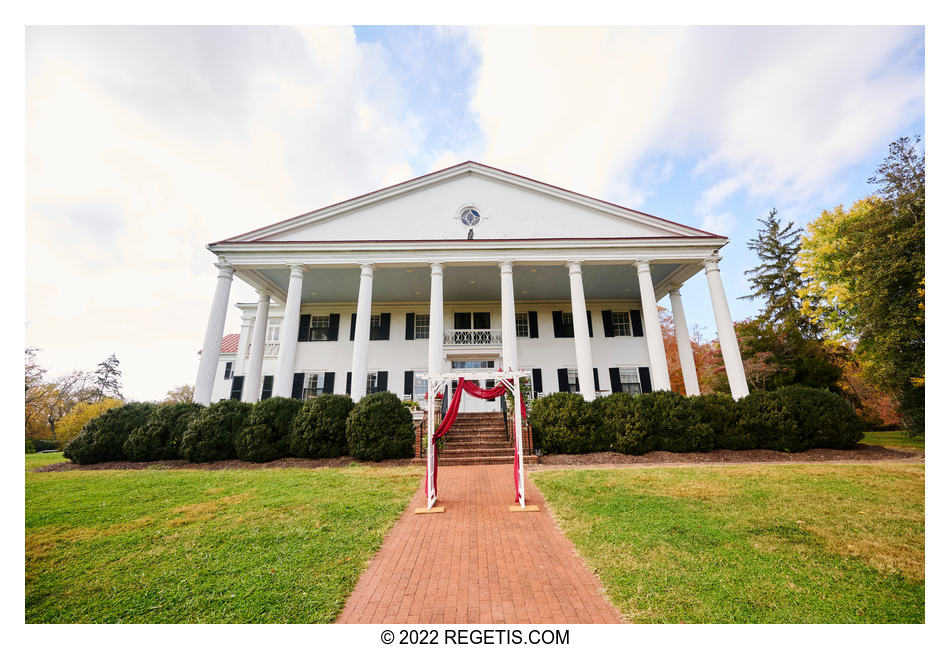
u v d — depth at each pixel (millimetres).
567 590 3826
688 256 15625
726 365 14586
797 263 20578
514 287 18703
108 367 46750
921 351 11930
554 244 15414
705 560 4387
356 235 16062
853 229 13875
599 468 10117
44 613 3602
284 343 14445
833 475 8555
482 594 3771
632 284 18812
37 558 4750
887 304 12344
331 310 20172
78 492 7973
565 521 5836
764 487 7602
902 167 14695
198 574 4277
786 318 24203
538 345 19734
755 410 12188
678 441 11719
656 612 3414
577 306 15000
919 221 11688
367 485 8312
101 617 3525
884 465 9695
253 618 3449
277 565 4441
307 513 6344
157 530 5668
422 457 11273
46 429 33406
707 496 7016
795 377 19859
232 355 22406
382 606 3604
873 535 5105
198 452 11727
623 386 19234
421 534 5449
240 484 8555
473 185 16703
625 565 4281
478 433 12781
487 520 6031
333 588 3910
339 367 19156
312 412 12055
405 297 19625
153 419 12312
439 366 14438
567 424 11898
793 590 3758
